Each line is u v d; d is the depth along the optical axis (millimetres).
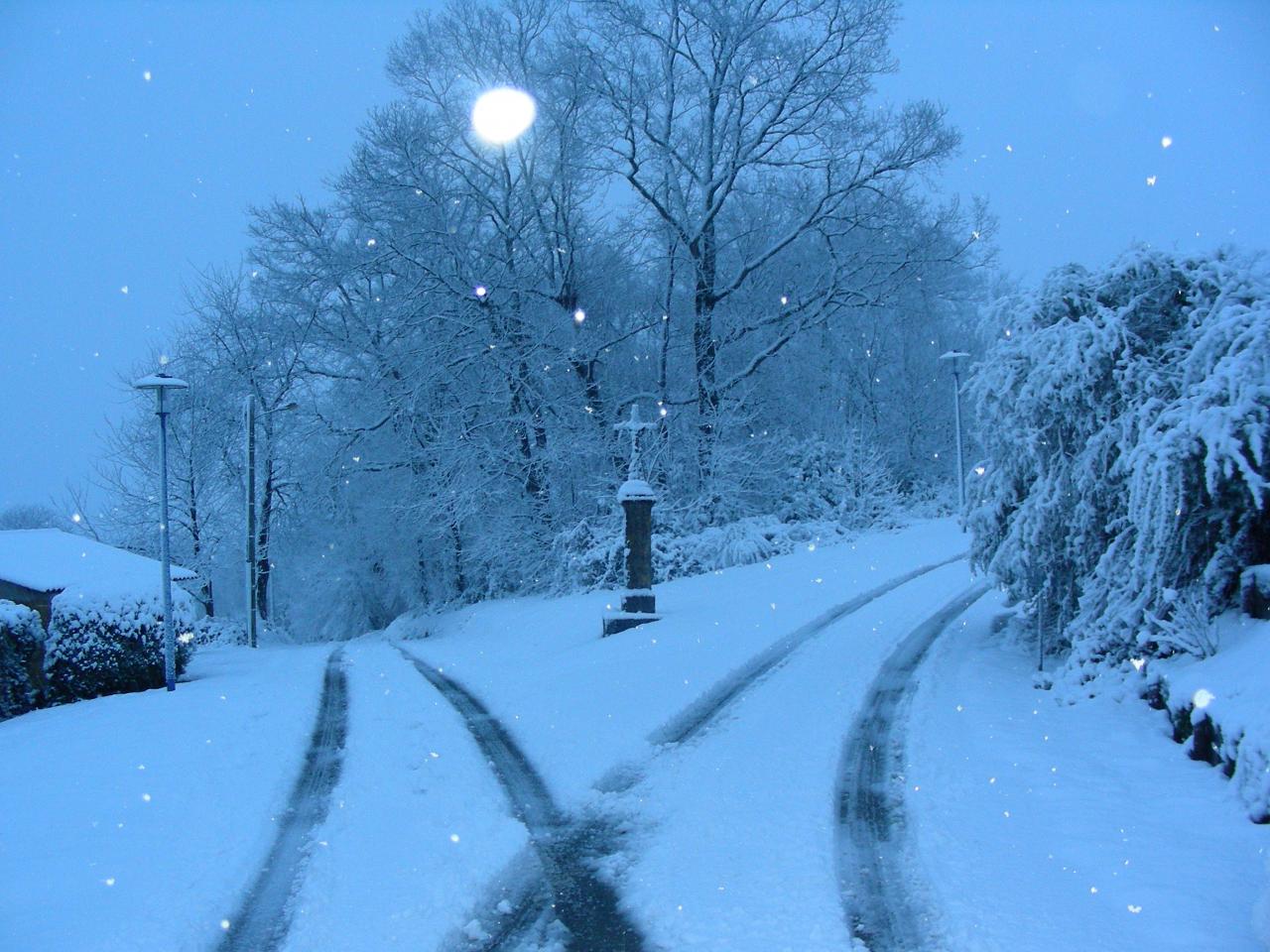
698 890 5766
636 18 26156
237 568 36188
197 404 34625
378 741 10242
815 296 27094
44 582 18016
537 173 27547
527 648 17594
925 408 36562
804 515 28641
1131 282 10328
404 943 5250
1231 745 6605
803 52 25969
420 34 26953
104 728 11555
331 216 28688
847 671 11242
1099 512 10203
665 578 24109
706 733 9344
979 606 14602
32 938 5375
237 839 7113
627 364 31125
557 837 6969
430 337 26875
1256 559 8492
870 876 5840
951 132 25891
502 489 27422
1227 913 4848
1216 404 8547
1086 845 5863
